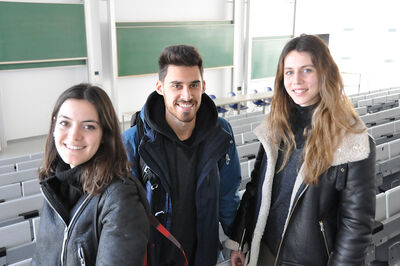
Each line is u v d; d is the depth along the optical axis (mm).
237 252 1660
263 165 1576
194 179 1511
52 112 1063
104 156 1030
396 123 4961
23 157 5035
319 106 1319
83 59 8461
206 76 10883
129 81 9523
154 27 9305
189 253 1578
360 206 1255
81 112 1004
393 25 11258
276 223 1483
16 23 7332
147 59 9414
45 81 8164
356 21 11977
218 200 1611
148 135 1451
